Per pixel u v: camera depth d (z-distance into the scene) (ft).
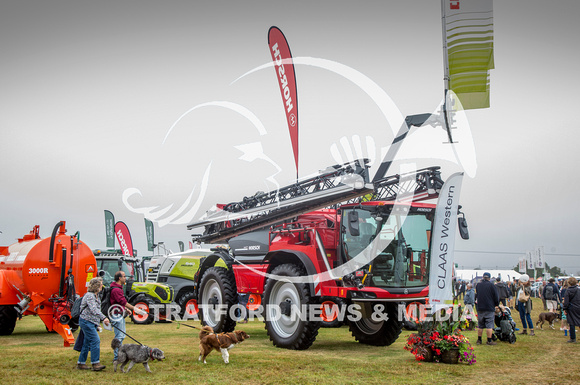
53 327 35.12
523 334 43.86
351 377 23.17
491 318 36.14
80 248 38.09
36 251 36.11
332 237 33.12
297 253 32.55
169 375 23.12
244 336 26.99
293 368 25.16
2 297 37.76
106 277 56.18
